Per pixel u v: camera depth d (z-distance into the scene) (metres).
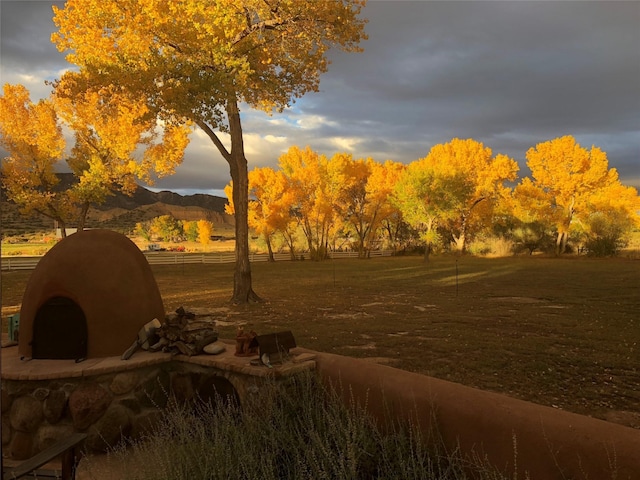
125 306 5.79
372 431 4.09
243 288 16.72
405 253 62.34
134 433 5.30
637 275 26.75
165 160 32.16
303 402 4.65
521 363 7.99
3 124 32.44
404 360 8.26
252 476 3.69
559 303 16.05
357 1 15.81
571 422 3.13
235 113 17.14
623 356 8.46
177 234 132.88
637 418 5.45
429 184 43.12
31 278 5.86
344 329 11.36
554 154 54.09
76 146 34.78
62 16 16.06
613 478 2.78
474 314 13.68
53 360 5.52
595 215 51.78
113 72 15.19
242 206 17.14
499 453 3.44
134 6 14.84
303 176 50.25
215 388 5.40
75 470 4.31
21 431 5.07
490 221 57.31
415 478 3.41
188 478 3.75
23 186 34.69
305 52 16.59
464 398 3.78
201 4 13.91
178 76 14.92
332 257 55.25
